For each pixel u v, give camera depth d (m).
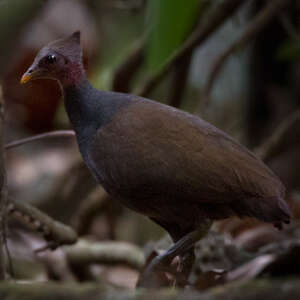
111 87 12.65
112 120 7.08
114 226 13.86
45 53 7.47
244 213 6.79
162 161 6.68
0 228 6.91
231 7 11.58
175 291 5.05
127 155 6.81
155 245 9.80
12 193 14.02
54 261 11.09
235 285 4.83
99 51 14.16
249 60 14.70
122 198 7.11
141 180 6.75
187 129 6.83
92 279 11.46
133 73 12.98
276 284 4.75
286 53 12.70
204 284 6.97
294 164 14.16
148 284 6.91
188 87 14.87
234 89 15.02
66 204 13.38
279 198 6.65
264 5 14.04
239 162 6.68
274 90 14.80
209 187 6.61
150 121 6.91
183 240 6.92
